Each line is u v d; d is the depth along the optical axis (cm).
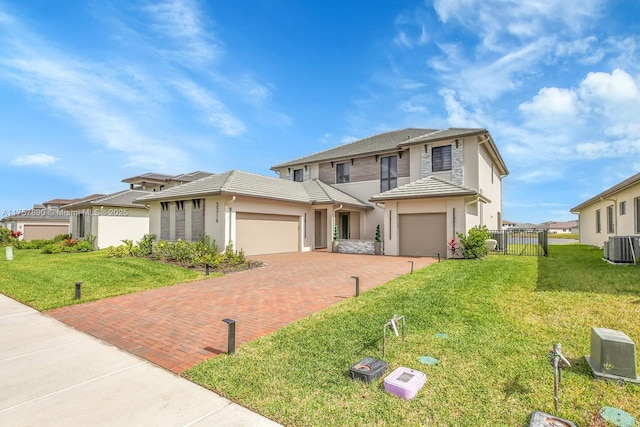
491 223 2194
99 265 1228
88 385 365
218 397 335
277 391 340
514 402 311
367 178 2292
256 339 495
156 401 329
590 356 389
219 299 754
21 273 1130
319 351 439
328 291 823
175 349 468
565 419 279
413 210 1642
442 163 1875
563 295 684
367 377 354
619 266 1052
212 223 1591
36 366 418
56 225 3416
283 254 1773
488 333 486
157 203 1970
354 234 2330
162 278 1018
